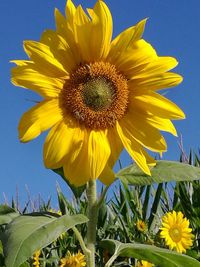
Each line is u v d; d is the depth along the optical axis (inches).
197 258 28.3
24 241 16.4
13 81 19.0
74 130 20.1
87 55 20.5
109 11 19.9
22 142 18.6
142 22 20.5
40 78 19.3
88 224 19.9
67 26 19.7
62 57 19.9
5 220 19.2
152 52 20.7
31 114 18.9
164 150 20.4
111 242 20.3
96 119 20.5
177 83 20.6
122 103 20.8
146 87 20.8
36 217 17.7
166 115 20.5
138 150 20.3
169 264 20.1
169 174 19.6
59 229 16.9
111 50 20.6
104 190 20.0
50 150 19.2
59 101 19.9
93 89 20.5
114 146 20.7
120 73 20.9
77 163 19.5
